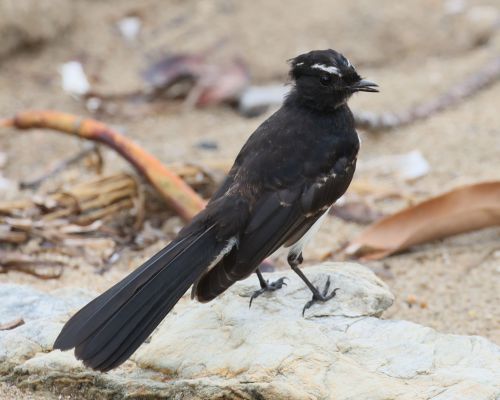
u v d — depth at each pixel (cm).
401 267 1200
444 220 1220
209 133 1638
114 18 1978
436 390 788
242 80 1752
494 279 1155
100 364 775
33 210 1255
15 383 886
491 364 830
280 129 955
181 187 1240
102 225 1248
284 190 909
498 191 1203
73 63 1830
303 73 983
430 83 1755
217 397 812
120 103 1734
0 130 1625
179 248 852
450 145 1551
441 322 1067
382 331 880
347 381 801
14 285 1021
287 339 861
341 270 979
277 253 1175
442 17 1958
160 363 861
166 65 1767
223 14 1970
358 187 1396
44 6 1884
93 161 1420
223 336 879
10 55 1859
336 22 1934
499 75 1758
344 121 985
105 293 817
